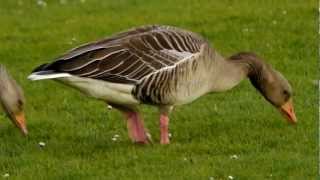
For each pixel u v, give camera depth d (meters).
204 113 18.58
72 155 16.06
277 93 17.48
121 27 26.23
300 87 20.27
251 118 18.12
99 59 15.62
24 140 17.08
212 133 17.25
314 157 15.78
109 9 29.00
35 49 24.38
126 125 17.92
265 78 17.41
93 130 17.73
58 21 27.73
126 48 15.80
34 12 29.36
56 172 15.13
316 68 22.00
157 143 16.67
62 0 30.72
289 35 24.28
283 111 17.61
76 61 15.54
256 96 19.78
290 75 21.42
